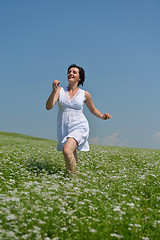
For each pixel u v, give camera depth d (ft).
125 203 11.60
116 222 10.04
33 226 9.27
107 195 13.05
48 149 36.96
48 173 19.45
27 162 24.48
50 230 9.54
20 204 10.69
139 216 10.90
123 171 21.27
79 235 9.46
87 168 22.54
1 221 9.03
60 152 33.32
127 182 16.42
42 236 9.00
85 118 18.51
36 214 10.14
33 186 13.97
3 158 26.09
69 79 18.28
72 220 10.14
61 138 18.06
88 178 16.99
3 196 12.07
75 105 17.84
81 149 17.97
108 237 9.10
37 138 72.08
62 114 18.10
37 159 26.40
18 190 13.70
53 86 16.63
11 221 9.59
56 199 11.76
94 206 11.65
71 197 12.56
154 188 15.60
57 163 24.50
